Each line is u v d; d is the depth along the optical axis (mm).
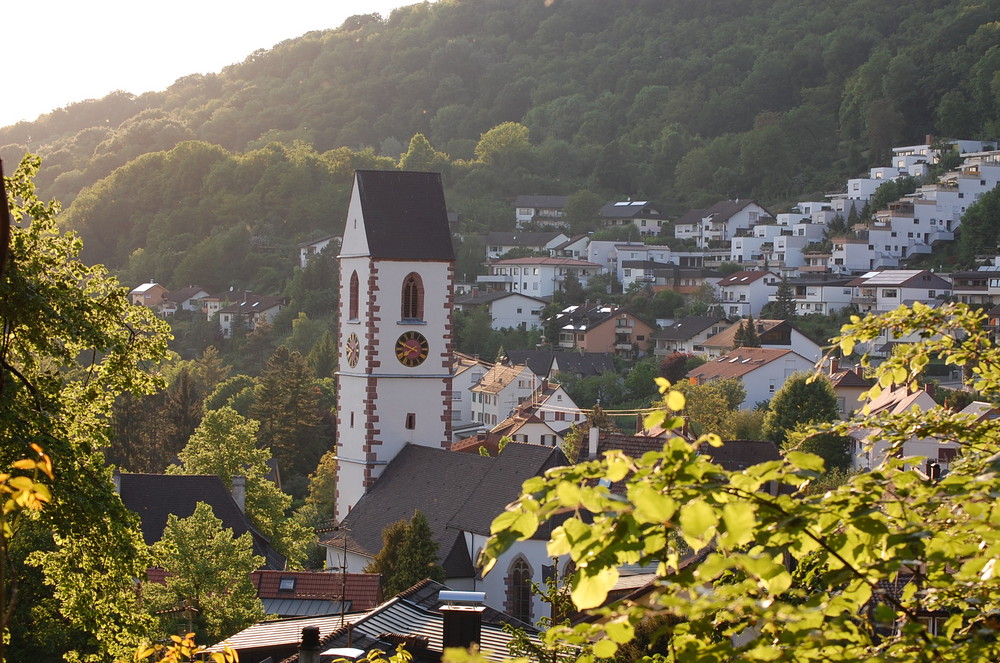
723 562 9094
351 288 67000
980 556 9805
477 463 60281
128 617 25344
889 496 10797
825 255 196000
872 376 14219
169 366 151625
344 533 62969
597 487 8836
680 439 9164
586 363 153250
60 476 22578
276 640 31203
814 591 10914
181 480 63312
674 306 178500
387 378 65312
